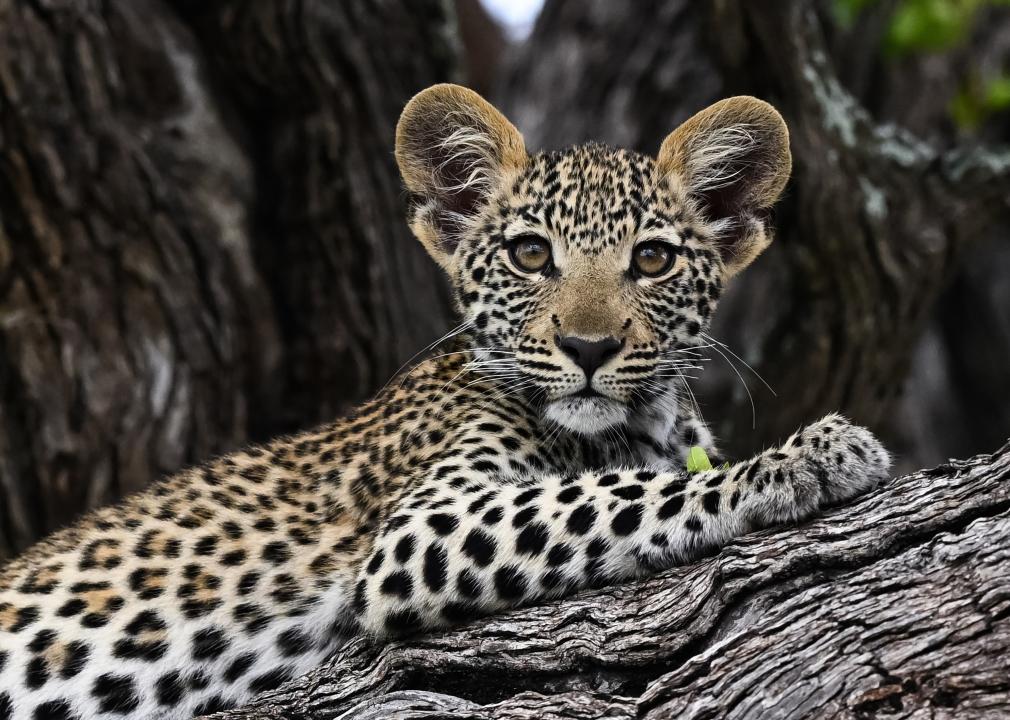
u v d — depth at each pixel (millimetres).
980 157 15719
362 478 10367
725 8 13695
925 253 15344
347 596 9836
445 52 15312
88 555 10461
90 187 13258
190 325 13742
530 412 10242
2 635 10102
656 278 10219
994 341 23734
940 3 16094
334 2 14273
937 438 23203
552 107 18047
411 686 8562
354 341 14578
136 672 9930
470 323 10594
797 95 14258
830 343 15609
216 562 10180
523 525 8922
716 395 16234
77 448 13328
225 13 14070
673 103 17391
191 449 13750
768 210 11102
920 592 7242
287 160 14523
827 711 7152
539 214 10227
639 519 8648
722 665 7488
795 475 8219
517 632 8359
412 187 11078
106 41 13391
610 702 7762
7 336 13156
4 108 12859
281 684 9805
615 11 18062
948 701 6977
